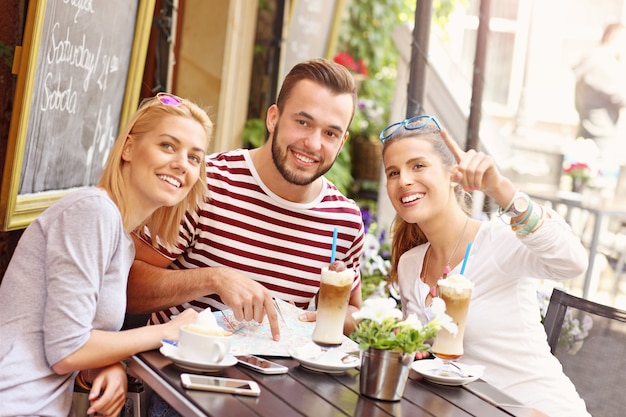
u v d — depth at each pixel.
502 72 8.57
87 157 3.47
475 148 4.70
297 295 2.84
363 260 4.61
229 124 4.75
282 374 2.20
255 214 2.78
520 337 2.64
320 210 2.84
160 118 2.34
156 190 2.34
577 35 8.54
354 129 7.65
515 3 8.52
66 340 2.13
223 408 1.87
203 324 2.15
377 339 2.08
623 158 7.52
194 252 2.79
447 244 2.76
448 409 2.09
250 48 4.83
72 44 3.07
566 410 2.60
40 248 2.20
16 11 3.03
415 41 4.18
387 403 2.08
